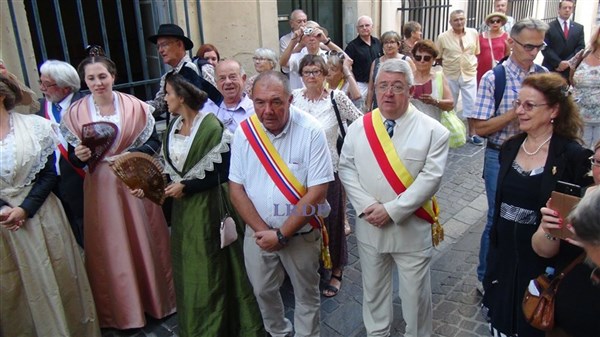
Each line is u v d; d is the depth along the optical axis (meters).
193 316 2.69
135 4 4.34
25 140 2.60
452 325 3.00
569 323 1.79
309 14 6.38
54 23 5.42
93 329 2.96
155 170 2.72
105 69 2.87
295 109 2.44
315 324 2.74
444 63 6.49
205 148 2.58
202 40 4.84
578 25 6.25
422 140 2.36
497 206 2.42
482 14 8.95
